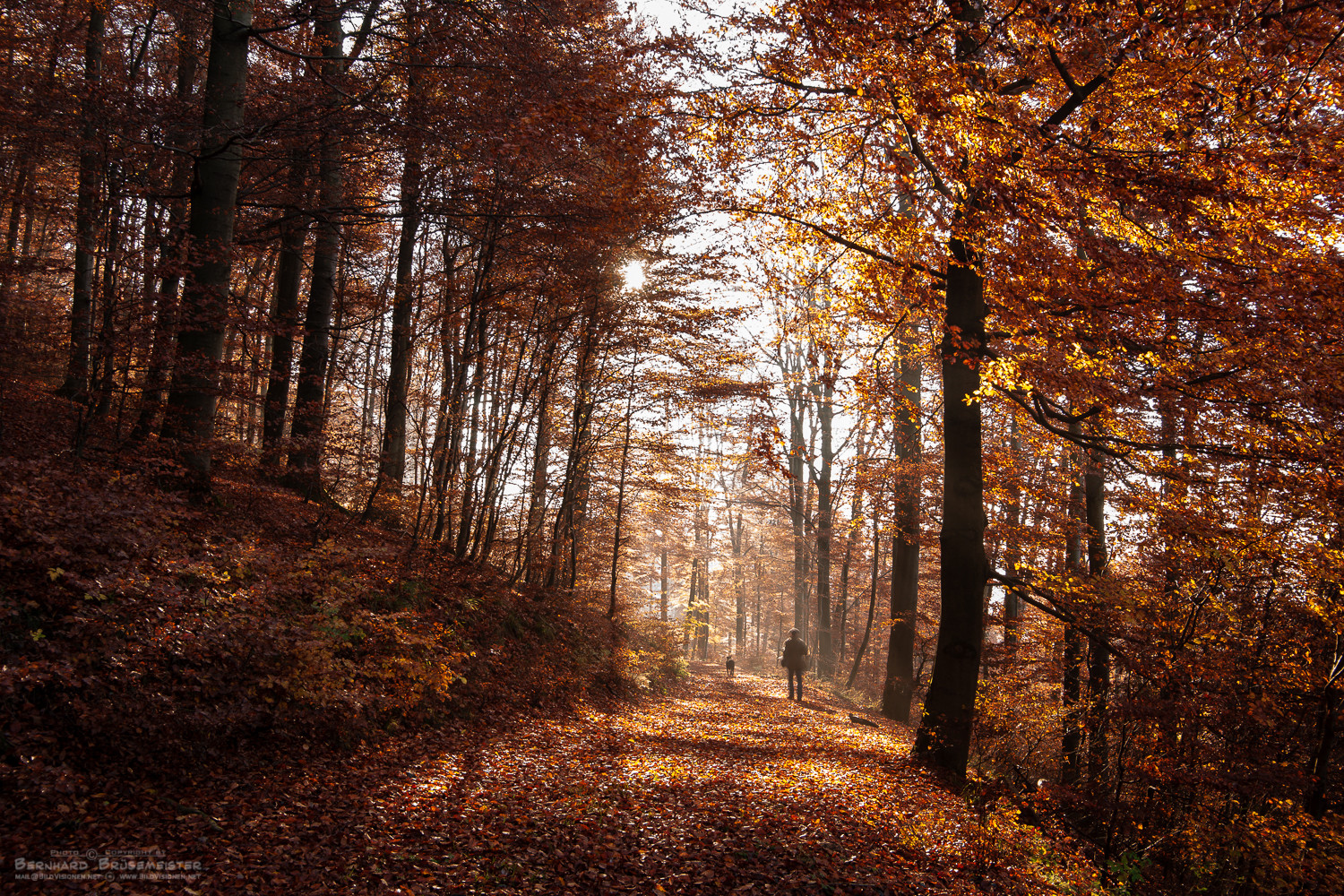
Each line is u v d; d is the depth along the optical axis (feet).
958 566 30.63
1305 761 33.60
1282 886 26.78
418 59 35.55
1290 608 33.19
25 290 30.50
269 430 42.98
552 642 45.24
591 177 36.63
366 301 49.32
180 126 31.17
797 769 27.78
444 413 44.68
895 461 54.19
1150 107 23.53
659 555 143.54
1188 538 30.09
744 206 32.35
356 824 17.01
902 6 20.34
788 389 50.60
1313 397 23.21
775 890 15.57
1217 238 21.58
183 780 17.02
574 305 50.29
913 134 27.07
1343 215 21.45
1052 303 25.68
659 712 46.39
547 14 35.47
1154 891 27.40
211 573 21.85
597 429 62.08
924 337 41.42
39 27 39.63
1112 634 32.35
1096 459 35.94
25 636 17.20
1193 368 26.94
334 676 22.34
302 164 41.63
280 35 40.55
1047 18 21.70
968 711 29.96
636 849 17.47
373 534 40.32
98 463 28.14
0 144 34.17
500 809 19.25
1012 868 19.95
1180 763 28.22
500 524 59.57
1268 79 20.42
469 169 38.01
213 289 28.94
